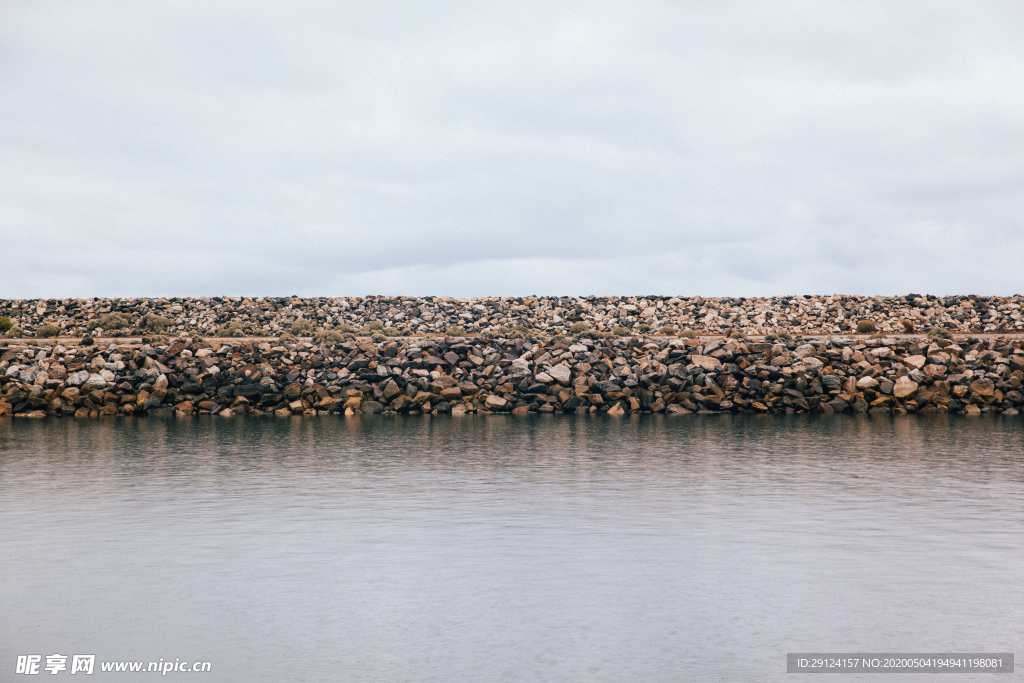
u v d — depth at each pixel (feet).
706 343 177.78
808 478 73.82
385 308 289.94
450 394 155.12
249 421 137.08
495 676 31.81
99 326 255.70
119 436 112.68
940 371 157.28
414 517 57.26
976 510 59.11
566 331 257.55
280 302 293.43
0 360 165.27
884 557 46.52
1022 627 36.27
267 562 46.03
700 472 77.82
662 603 39.22
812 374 156.87
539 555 47.19
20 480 73.72
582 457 89.20
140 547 49.26
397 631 36.09
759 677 31.65
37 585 42.14
